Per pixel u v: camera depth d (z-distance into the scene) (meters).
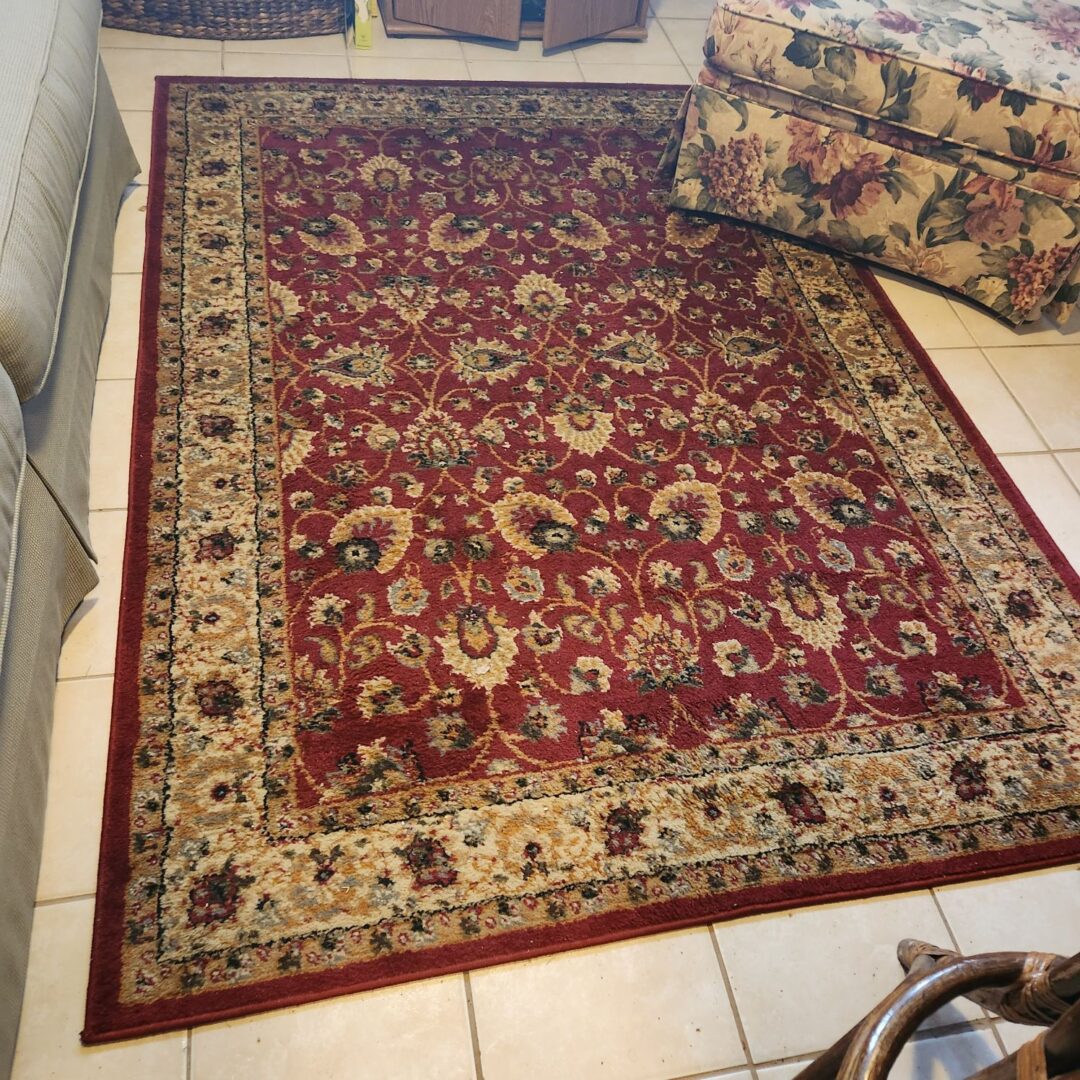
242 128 2.44
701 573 1.67
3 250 1.31
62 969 1.18
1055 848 1.41
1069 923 1.35
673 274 2.24
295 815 1.32
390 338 1.99
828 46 2.05
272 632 1.51
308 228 2.20
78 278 1.76
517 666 1.51
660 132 2.67
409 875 1.29
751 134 2.23
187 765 1.35
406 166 2.41
